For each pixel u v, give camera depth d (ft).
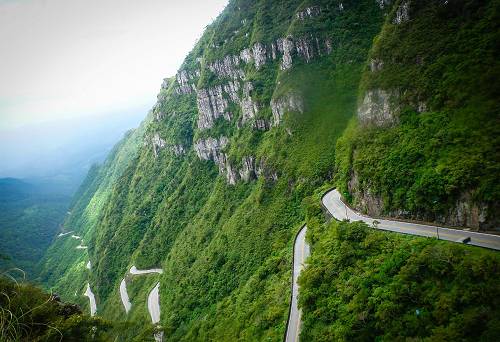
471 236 179.63
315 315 191.83
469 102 217.56
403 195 222.48
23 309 108.68
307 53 444.96
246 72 578.25
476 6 257.55
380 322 162.20
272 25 546.67
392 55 286.46
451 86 231.71
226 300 327.47
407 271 169.68
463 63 234.99
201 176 643.45
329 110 389.19
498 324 131.03
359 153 270.46
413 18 293.84
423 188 208.74
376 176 242.17
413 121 244.83
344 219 244.42
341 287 193.36
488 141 195.11
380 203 239.30
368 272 187.21
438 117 228.63
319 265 218.79
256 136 482.28
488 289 142.61
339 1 462.60
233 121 606.96
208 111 654.53
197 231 515.91
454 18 269.44
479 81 220.02
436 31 270.87
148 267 599.16
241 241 380.58
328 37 440.45
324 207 282.97
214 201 530.27
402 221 220.43
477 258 156.25
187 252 498.69
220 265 388.57
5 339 84.28
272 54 525.75
